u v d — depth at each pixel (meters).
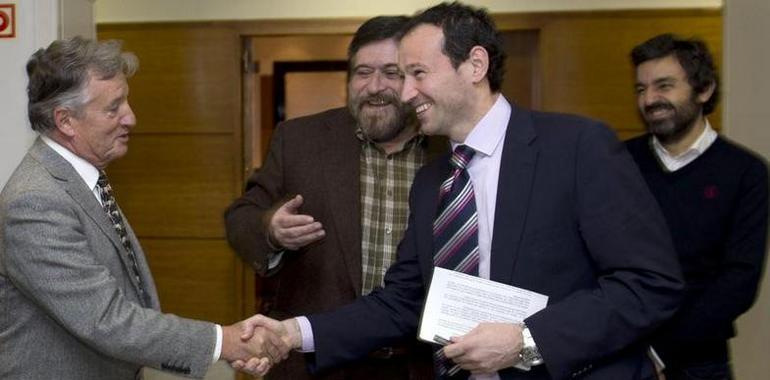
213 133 4.41
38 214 1.44
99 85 1.52
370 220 1.97
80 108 1.51
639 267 1.39
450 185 1.56
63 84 1.50
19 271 1.44
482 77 1.50
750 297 1.95
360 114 1.92
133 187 4.47
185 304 4.45
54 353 1.51
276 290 2.08
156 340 1.51
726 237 2.03
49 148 1.54
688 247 2.05
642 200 1.45
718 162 2.06
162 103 4.42
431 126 1.54
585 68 4.17
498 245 1.47
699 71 2.06
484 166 1.54
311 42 4.71
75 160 1.57
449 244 1.53
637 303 1.38
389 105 1.89
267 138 4.86
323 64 4.73
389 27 1.89
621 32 4.14
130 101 4.44
